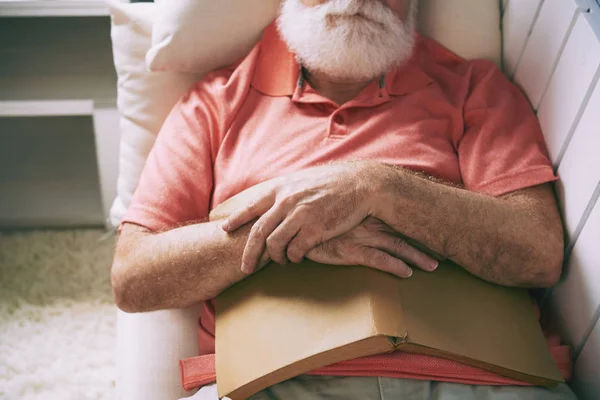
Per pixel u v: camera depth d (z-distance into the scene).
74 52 1.83
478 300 1.04
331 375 1.00
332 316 0.96
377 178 0.98
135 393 1.12
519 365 0.99
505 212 1.04
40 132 1.95
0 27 1.83
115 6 1.39
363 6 1.13
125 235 1.11
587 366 1.04
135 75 1.38
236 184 1.14
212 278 1.03
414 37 1.26
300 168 1.13
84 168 1.92
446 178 1.15
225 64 1.33
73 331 1.55
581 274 1.04
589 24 1.04
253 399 0.99
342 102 1.25
